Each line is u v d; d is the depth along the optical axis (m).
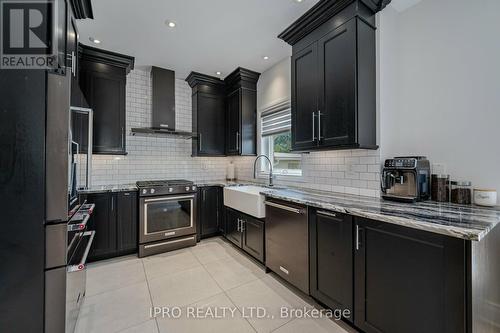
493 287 1.27
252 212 2.53
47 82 1.09
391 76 2.06
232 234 3.08
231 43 2.69
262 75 3.53
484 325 1.15
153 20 2.25
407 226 1.22
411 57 2.01
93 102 2.87
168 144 3.72
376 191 2.01
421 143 1.94
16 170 1.04
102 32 2.45
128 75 3.41
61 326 1.13
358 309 1.50
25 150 1.05
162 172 3.66
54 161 1.11
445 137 1.79
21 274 1.05
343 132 1.92
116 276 2.31
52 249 1.11
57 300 1.12
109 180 3.25
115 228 2.75
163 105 3.39
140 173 3.49
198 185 3.36
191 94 3.94
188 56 3.03
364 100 1.88
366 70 1.90
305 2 2.00
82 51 2.73
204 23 2.29
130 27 2.36
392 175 1.85
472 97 1.66
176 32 2.46
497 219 1.21
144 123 3.51
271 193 2.32
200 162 3.99
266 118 3.51
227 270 2.44
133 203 2.87
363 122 1.87
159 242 2.95
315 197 2.05
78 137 1.61
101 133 2.91
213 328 1.59
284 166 3.25
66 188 1.14
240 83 3.51
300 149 2.34
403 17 2.07
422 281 1.18
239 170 4.06
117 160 3.31
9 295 1.04
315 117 2.17
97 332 1.54
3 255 1.02
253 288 2.10
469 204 1.63
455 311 1.06
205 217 3.42
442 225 1.11
